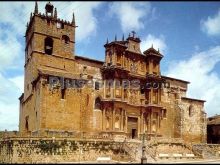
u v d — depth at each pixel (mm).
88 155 59594
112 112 74812
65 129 65562
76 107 67938
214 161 64812
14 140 55969
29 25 74188
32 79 69250
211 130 103375
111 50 77375
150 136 80812
